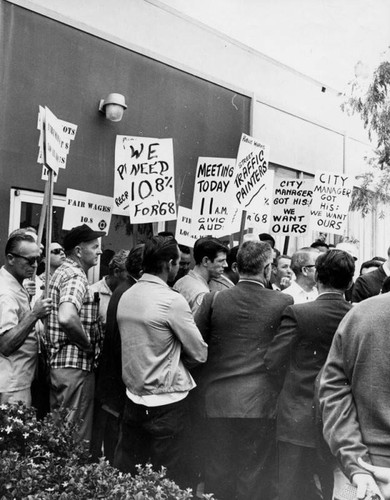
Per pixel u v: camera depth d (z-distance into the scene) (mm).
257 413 3779
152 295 3721
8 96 6578
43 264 5859
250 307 3904
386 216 13820
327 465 3355
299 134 11109
